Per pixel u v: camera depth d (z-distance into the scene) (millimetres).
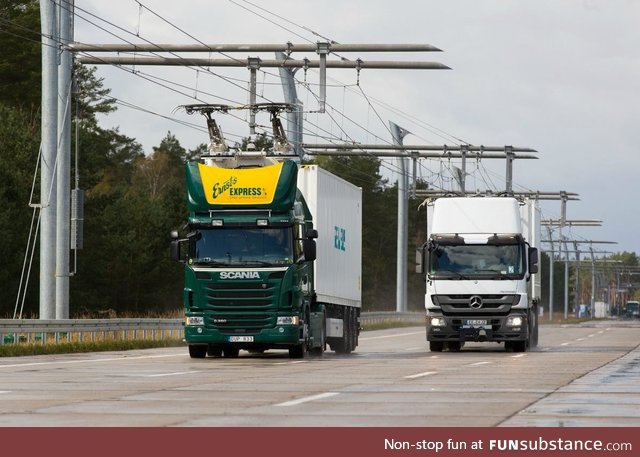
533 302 94750
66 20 88125
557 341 117312
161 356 73875
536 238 100750
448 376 50156
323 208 79188
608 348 94375
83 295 196375
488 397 37812
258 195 69688
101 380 46250
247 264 69438
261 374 51281
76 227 86625
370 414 31672
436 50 94688
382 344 109000
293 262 69812
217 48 94312
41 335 82875
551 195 194750
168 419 30156
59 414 31469
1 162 174125
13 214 172500
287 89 113125
